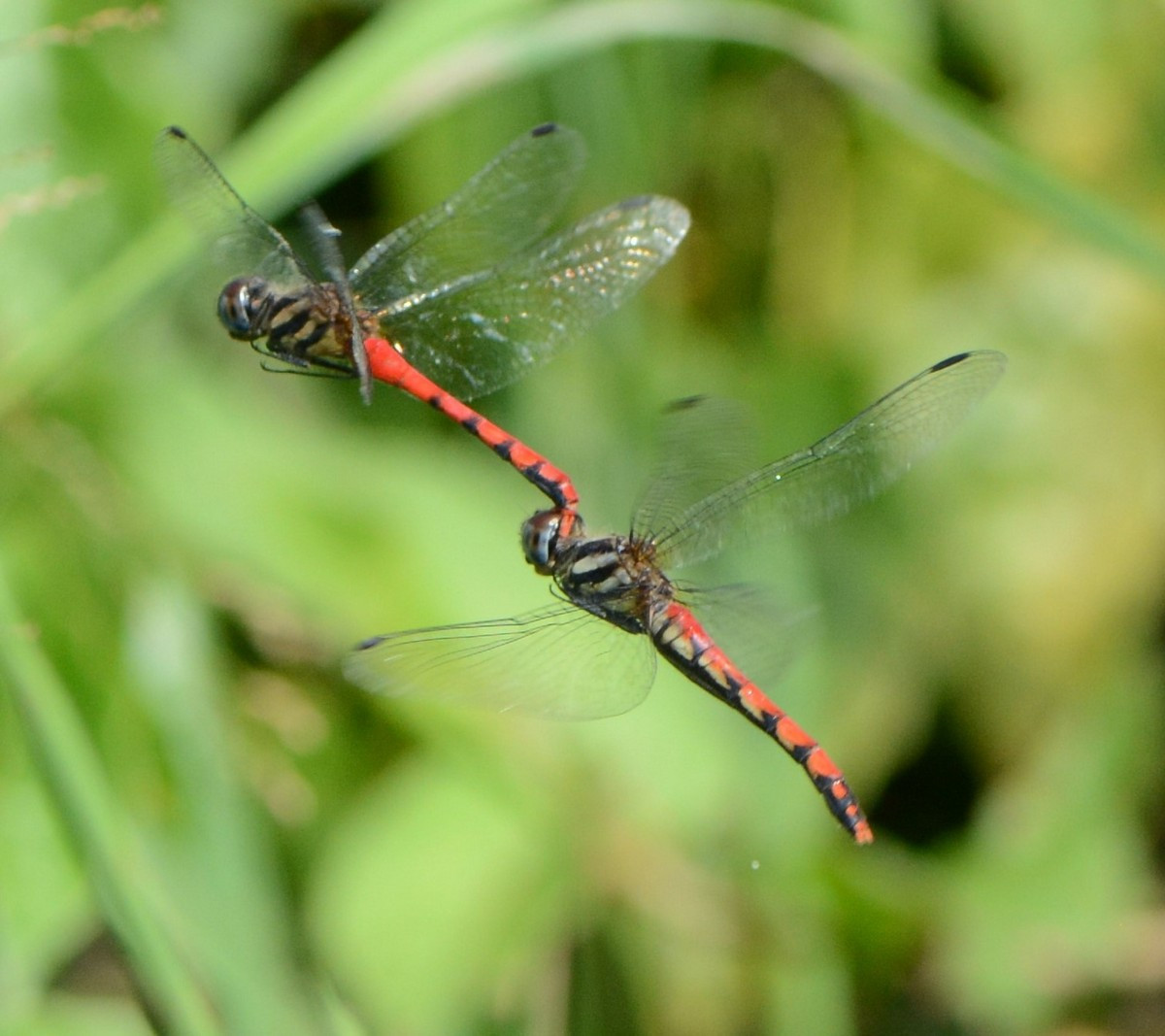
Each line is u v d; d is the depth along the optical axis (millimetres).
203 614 666
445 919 667
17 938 657
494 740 674
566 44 664
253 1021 644
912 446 643
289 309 641
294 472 681
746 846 677
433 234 647
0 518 668
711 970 676
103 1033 660
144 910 627
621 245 647
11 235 670
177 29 686
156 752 662
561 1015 668
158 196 674
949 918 688
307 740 674
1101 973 693
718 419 646
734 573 685
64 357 655
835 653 691
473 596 680
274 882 663
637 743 677
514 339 646
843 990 679
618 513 688
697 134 696
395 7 667
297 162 659
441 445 690
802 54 668
